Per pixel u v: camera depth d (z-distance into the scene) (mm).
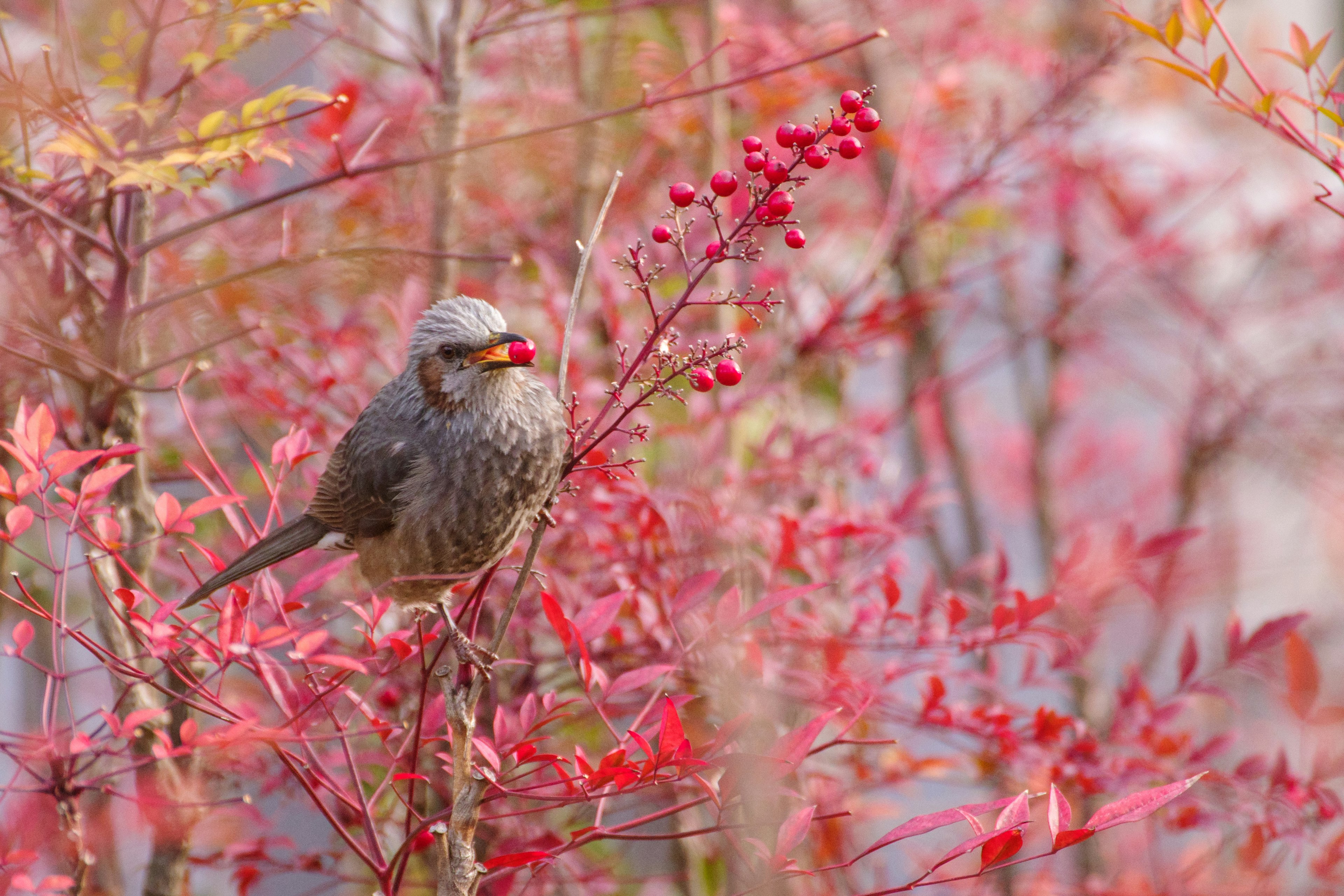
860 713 6336
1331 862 8227
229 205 10250
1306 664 8062
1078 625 10328
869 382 16891
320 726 8438
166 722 7629
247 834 8906
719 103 10617
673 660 8070
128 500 8031
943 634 8539
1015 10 13602
